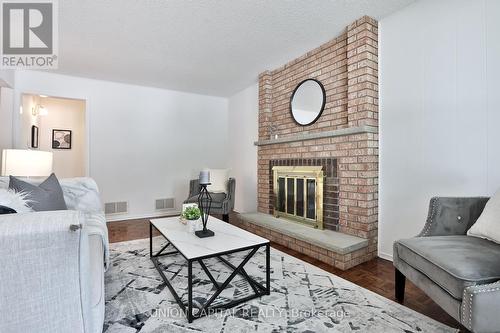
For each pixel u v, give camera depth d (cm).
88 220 199
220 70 381
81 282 83
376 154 252
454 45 204
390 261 243
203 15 239
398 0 224
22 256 74
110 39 282
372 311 159
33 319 77
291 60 346
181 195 485
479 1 191
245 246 170
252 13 237
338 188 271
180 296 177
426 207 220
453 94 204
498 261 123
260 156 393
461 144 200
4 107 351
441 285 128
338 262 228
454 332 138
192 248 165
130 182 440
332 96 292
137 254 257
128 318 151
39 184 205
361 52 250
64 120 516
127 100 439
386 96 249
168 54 323
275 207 348
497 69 183
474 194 193
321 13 239
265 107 386
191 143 497
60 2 217
